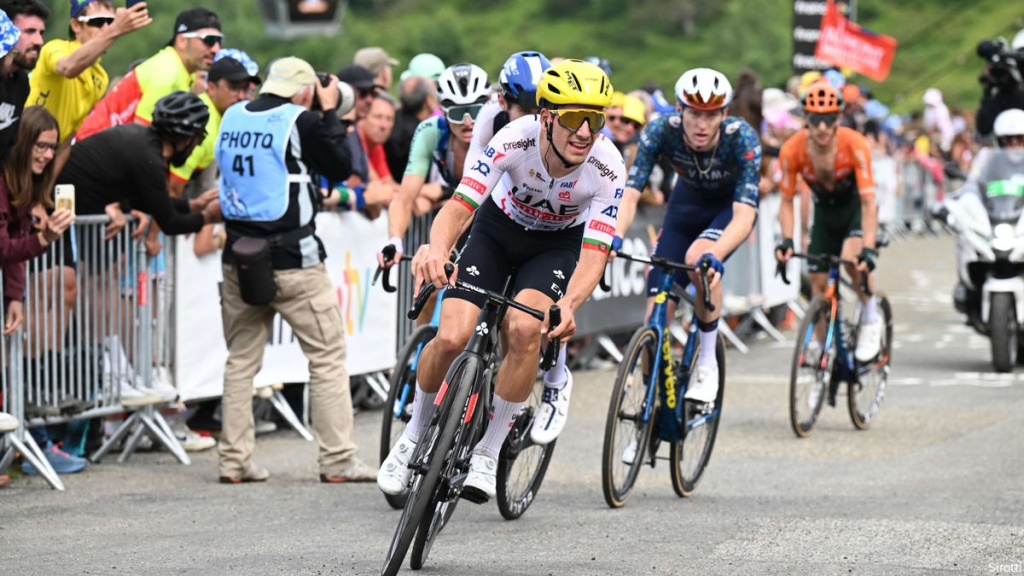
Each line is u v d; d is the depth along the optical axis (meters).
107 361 21.11
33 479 19.95
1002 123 33.03
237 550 15.26
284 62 20.03
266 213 19.58
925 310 46.06
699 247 19.64
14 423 18.48
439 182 27.02
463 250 15.88
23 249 18.75
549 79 14.11
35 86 21.08
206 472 20.91
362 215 26.16
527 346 14.88
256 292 19.25
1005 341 31.73
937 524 16.94
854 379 25.05
